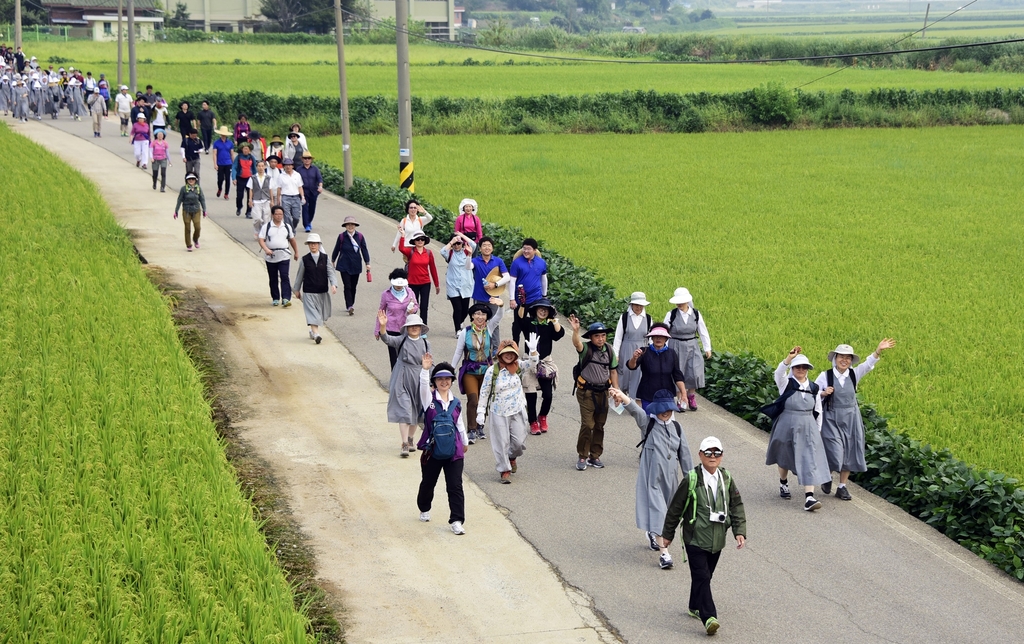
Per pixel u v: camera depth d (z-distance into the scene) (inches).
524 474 1304.1
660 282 2271.2
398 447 1359.5
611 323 1841.8
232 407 1462.8
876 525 1193.4
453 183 3577.8
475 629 933.8
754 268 2449.6
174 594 893.8
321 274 1753.2
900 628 965.2
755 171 4074.8
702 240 2770.7
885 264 2522.1
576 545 1112.2
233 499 1072.8
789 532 1168.2
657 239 2773.1
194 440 1227.9
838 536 1160.8
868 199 3494.1
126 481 1089.4
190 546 973.2
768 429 1480.1
